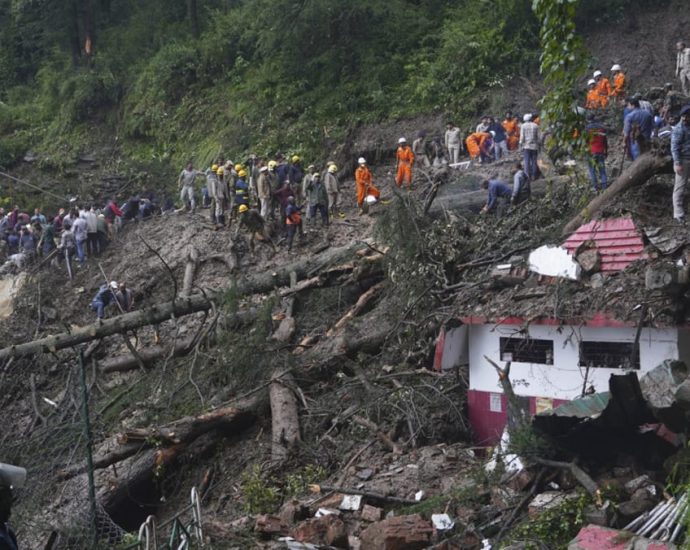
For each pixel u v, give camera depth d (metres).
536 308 13.84
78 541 13.48
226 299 20.02
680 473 10.04
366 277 19.83
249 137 35.62
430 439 14.92
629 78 29.27
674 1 31.45
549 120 12.02
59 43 47.56
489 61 32.47
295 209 24.06
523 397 14.09
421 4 37.41
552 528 10.23
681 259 12.80
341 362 17.61
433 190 19.69
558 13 11.33
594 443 11.13
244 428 17.33
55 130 42.56
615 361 13.22
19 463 17.44
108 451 17.00
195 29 43.12
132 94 41.81
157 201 36.31
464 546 10.90
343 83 35.38
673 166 14.77
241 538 12.29
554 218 18.31
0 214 33.94
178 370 19.73
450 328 14.91
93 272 27.48
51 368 22.58
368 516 12.66
